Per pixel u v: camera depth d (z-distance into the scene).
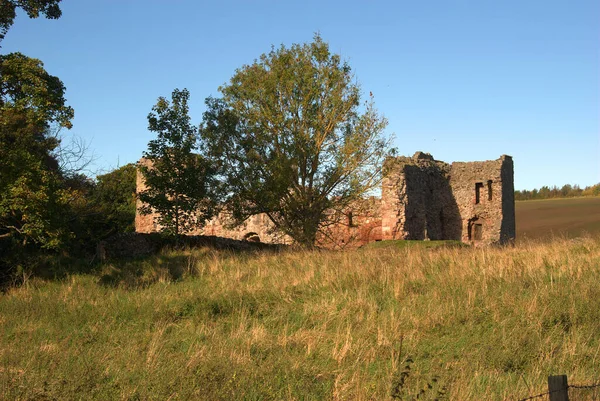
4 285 17.88
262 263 19.20
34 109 19.16
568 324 10.20
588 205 75.44
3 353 9.66
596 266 14.38
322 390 7.74
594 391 6.90
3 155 16.27
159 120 23.97
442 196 39.62
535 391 7.17
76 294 15.81
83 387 7.66
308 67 26.59
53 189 16.69
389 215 33.59
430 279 14.56
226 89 27.38
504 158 38.62
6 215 17.84
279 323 11.67
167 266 19.77
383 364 8.85
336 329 10.76
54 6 20.33
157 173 24.66
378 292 13.51
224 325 11.93
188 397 7.39
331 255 20.06
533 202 88.50
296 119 26.80
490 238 37.88
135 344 10.31
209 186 25.52
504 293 12.08
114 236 22.86
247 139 26.33
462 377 7.73
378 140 26.92
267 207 26.52
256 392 7.58
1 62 19.77
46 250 21.30
